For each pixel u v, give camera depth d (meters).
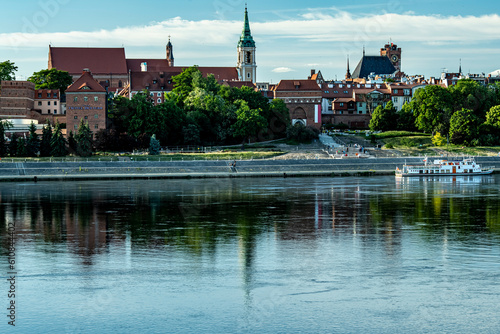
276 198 192.25
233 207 174.88
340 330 87.00
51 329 87.44
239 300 96.81
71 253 122.75
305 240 133.12
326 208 173.00
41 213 165.62
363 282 104.50
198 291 100.38
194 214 163.50
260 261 116.69
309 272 109.81
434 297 97.69
